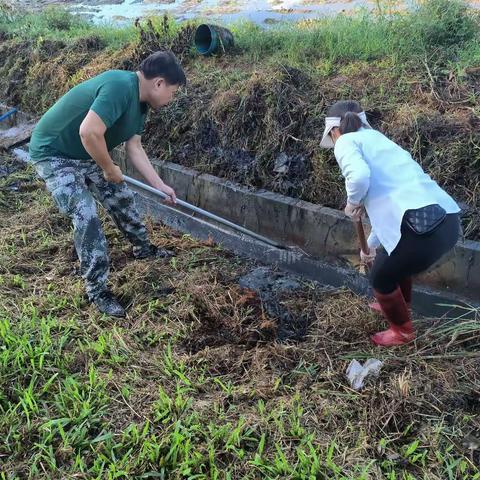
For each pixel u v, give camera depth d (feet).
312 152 13.94
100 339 10.36
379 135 9.39
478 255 11.07
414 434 8.45
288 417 8.73
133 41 20.10
